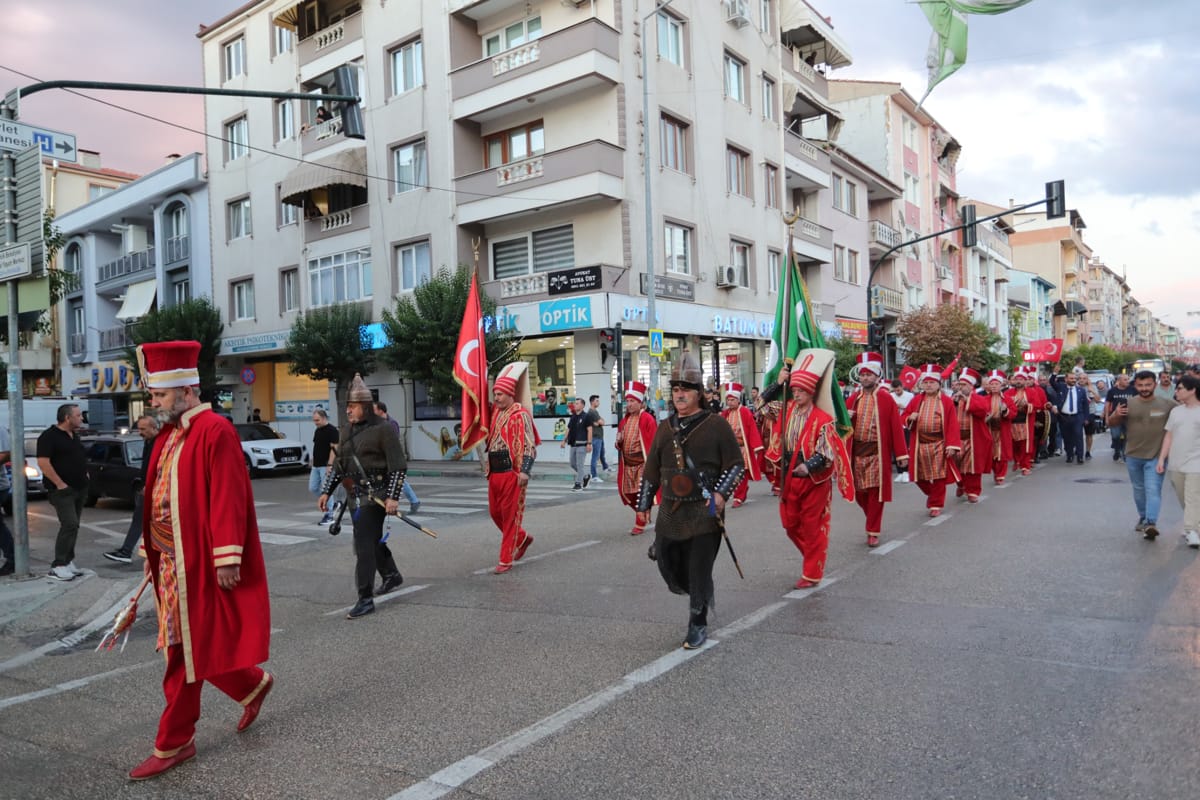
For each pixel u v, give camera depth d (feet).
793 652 17.08
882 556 26.63
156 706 16.15
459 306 70.69
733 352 87.51
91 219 125.08
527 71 72.54
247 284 103.14
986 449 39.22
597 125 72.33
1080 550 26.14
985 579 22.74
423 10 81.00
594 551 30.32
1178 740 12.19
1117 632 17.43
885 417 28.27
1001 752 12.06
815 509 22.90
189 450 12.94
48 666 19.67
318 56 91.56
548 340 75.61
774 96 94.58
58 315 135.44
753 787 11.34
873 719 13.46
